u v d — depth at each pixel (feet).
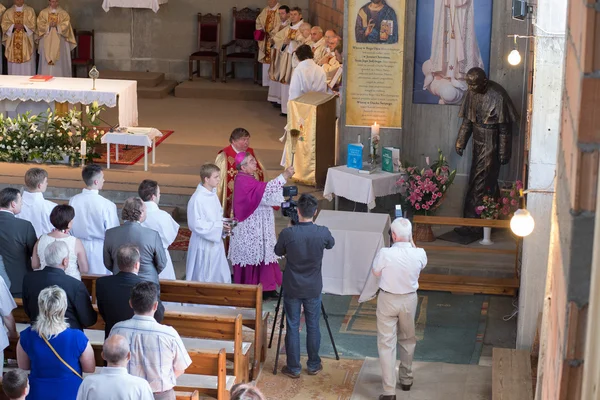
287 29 58.08
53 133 46.21
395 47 39.65
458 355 31.04
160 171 45.52
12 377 17.93
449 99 40.32
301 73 45.27
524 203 34.09
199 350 23.73
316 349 28.76
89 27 67.92
